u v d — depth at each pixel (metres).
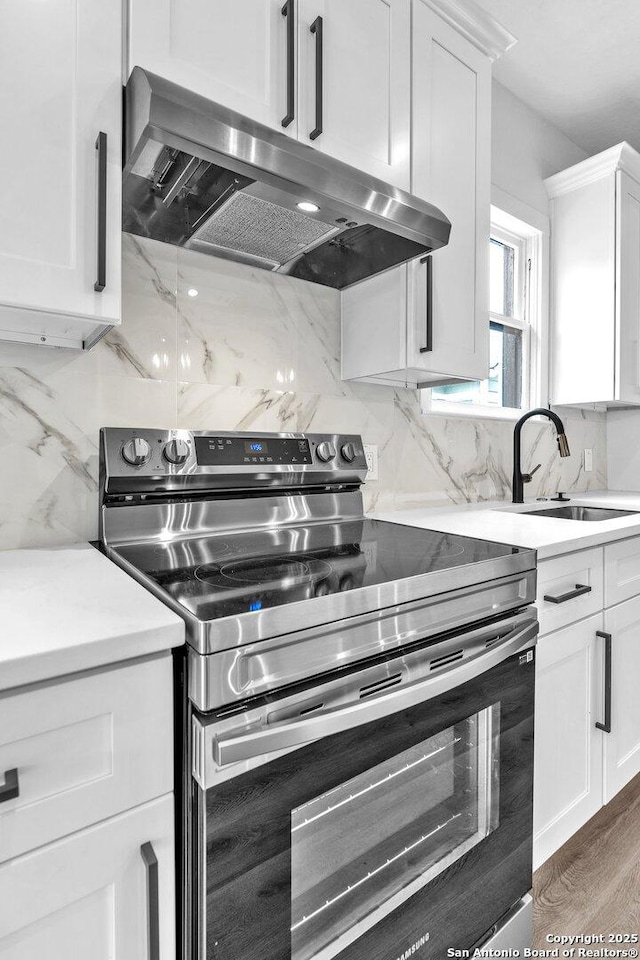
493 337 2.36
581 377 2.38
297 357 1.56
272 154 0.99
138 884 0.66
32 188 0.84
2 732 0.56
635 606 1.63
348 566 0.97
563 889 1.33
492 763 1.08
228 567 0.96
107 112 0.91
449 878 1.00
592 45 1.96
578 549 1.38
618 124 2.45
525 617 1.13
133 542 1.16
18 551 1.09
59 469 1.17
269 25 1.10
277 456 1.36
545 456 2.49
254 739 0.69
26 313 0.88
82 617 0.68
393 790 0.93
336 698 0.79
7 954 0.58
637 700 1.67
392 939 0.91
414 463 1.90
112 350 1.23
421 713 0.93
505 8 1.80
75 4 0.88
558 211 2.45
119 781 0.64
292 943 0.80
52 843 0.60
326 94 1.21
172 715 0.68
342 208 1.13
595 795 1.50
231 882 0.70
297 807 0.77
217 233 1.26
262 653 0.72
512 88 2.21
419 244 1.31
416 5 1.43
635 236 2.34
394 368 1.49
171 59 0.97
